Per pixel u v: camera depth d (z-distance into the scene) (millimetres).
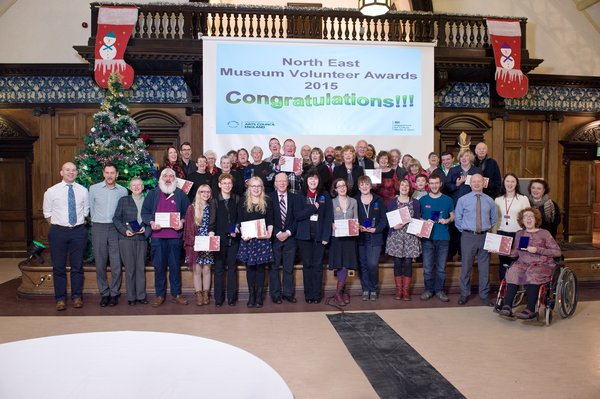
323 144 9125
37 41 9961
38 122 10000
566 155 11250
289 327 4789
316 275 5770
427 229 5633
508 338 4445
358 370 3656
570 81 11070
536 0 11094
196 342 1749
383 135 9219
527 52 9992
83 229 5602
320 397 3184
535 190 5715
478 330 4703
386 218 5871
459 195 6266
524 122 10992
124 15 8961
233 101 8891
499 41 9688
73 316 5207
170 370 1458
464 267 5750
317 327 4789
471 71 9938
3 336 4461
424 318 5141
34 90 9977
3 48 9898
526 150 10984
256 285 5625
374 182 6281
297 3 11875
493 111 10711
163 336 1819
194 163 7285
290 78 9031
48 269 6008
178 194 5684
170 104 9906
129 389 1306
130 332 1868
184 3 9547
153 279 6152
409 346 4211
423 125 9297
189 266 5848
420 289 6426
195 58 9133
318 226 5617
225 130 8883
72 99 10016
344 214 5641
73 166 5484
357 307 5621
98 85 9320
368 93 9195
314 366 3736
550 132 11086
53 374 1427
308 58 9062
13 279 7555
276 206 5633
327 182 6395
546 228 5719
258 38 8930
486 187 6371
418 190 6387
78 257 5570
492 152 10836
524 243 4914
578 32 11242
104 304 5637
